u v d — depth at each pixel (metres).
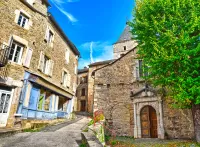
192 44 6.79
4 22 9.93
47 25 14.02
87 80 31.23
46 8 14.35
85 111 28.81
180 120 9.09
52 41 14.97
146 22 7.70
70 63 19.33
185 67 6.41
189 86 6.23
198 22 6.34
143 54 8.84
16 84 10.19
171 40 6.41
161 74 7.19
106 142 7.66
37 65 12.48
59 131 9.62
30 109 11.38
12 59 10.45
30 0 12.68
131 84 11.41
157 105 10.01
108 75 12.47
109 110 11.48
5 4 10.11
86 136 5.51
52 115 14.66
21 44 11.10
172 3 7.16
